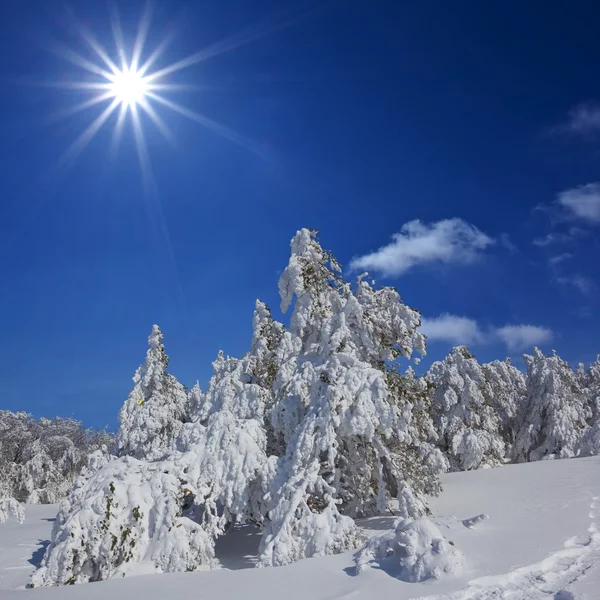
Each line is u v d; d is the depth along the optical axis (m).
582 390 51.94
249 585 8.77
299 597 7.87
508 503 16.36
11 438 52.50
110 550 12.20
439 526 11.75
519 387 51.50
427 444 23.72
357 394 14.99
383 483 15.27
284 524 12.33
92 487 13.81
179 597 8.30
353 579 8.69
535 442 42.56
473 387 36.38
